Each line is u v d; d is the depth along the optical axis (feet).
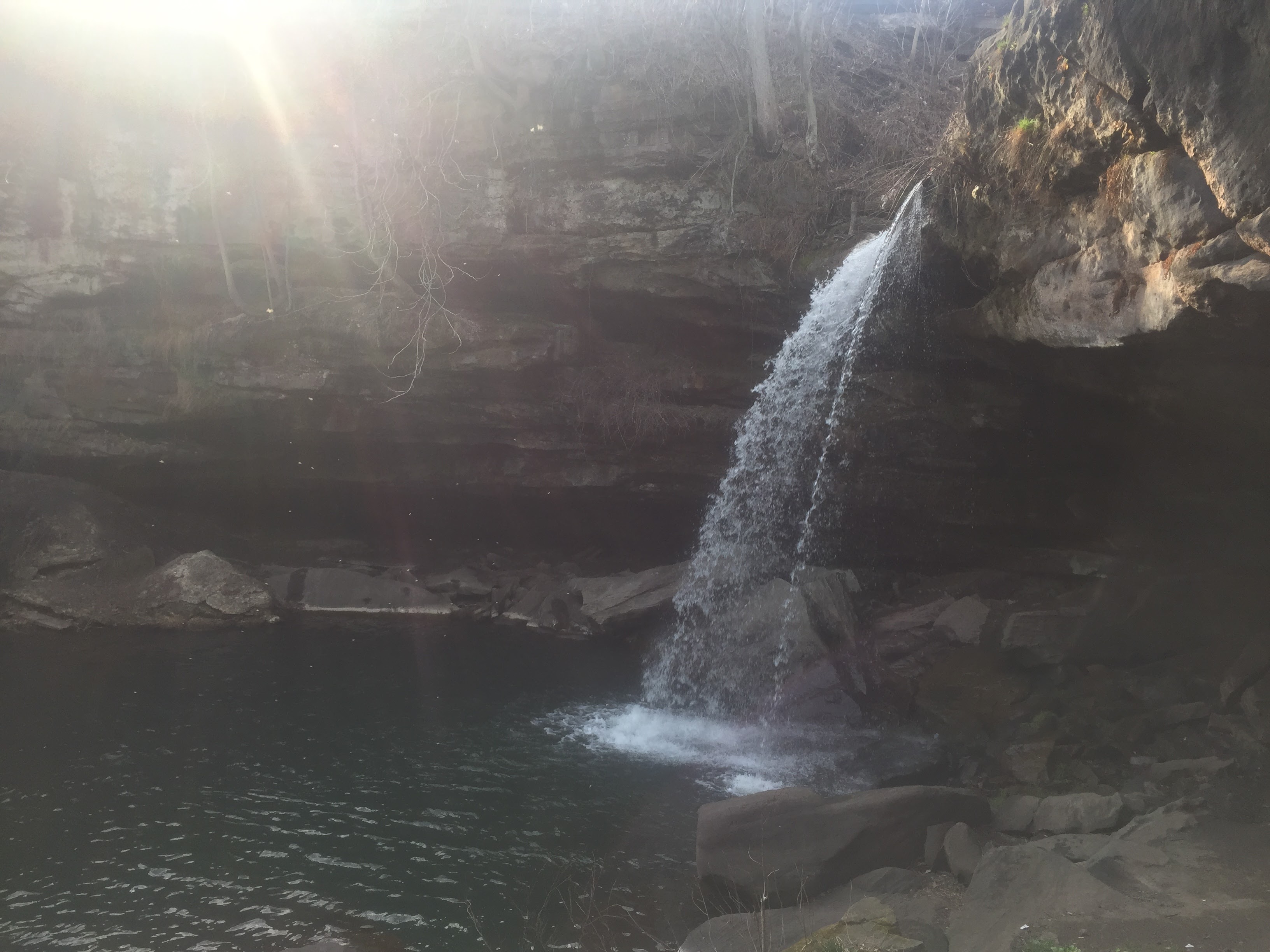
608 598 62.44
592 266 62.28
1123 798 26.86
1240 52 20.77
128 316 70.74
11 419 70.33
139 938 24.11
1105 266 29.01
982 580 53.93
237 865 28.40
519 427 68.59
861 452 55.52
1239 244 22.21
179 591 63.00
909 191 45.80
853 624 50.39
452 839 30.53
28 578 63.10
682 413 64.95
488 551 77.92
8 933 24.22
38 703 43.96
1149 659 41.45
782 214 57.41
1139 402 35.53
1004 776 33.96
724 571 61.16
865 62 64.54
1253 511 39.81
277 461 72.49
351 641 59.06
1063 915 19.61
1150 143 25.39
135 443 71.36
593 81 60.54
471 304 67.15
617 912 25.81
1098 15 25.11
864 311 49.93
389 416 68.74
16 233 68.18
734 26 58.54
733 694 46.80
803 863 25.03
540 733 41.65
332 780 35.50
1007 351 40.32
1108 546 49.62
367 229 64.08
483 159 63.00
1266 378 27.99
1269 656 34.53
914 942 19.36
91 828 30.71
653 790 35.04
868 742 39.93
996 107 33.32
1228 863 22.25
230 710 43.62
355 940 24.13
